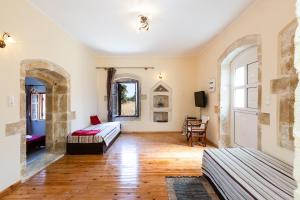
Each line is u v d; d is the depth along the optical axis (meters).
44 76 4.18
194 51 6.55
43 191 2.69
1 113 2.53
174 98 7.15
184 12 3.54
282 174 2.10
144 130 7.17
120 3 3.19
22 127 2.92
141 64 7.12
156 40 5.23
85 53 5.77
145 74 7.13
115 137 5.99
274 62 2.74
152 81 7.13
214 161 2.67
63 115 4.56
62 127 4.56
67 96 4.57
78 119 5.24
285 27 2.50
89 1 3.12
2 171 2.54
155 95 7.20
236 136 4.47
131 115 7.30
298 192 0.73
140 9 3.40
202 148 4.94
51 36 3.80
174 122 7.17
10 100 2.68
